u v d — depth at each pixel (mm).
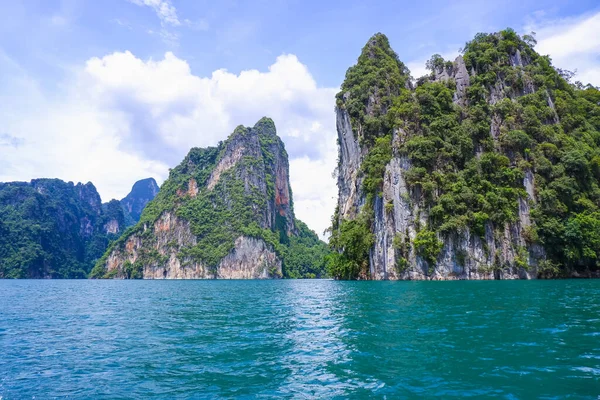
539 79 75375
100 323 23438
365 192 74688
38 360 14336
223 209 185375
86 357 14648
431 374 11117
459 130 69562
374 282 58250
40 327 22219
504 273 60188
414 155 65500
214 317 25141
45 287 83250
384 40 98812
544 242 60312
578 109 77438
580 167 63250
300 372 11898
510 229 61438
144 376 11984
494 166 65688
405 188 65562
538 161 64812
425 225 63438
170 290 64812
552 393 9484
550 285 42562
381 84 85000
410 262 63000
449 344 14398
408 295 33375
